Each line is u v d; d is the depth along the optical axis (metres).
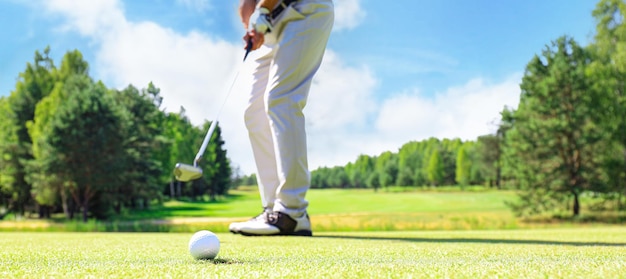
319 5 4.59
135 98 40.22
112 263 1.89
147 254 2.41
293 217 4.76
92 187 30.83
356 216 25.19
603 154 25.20
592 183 25.27
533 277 1.35
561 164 25.72
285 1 4.57
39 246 3.20
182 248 2.93
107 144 30.53
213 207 46.31
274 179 5.01
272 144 5.00
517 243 3.66
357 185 64.94
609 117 24.75
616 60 24.61
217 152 64.38
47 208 36.78
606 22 25.55
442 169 63.41
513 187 27.55
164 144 40.09
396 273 1.47
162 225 14.08
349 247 3.01
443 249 2.84
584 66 26.42
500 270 1.52
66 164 28.98
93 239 4.54
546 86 25.67
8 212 36.31
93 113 30.36
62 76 39.44
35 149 31.00
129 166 32.75
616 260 1.94
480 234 6.35
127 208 41.53
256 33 4.43
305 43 4.55
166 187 63.66
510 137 26.98
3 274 1.52
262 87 4.96
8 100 38.12
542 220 25.30
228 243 3.46
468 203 41.09
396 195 51.41
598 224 22.47
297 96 4.62
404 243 3.59
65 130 29.30
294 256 2.27
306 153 4.73
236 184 84.44
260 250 2.69
